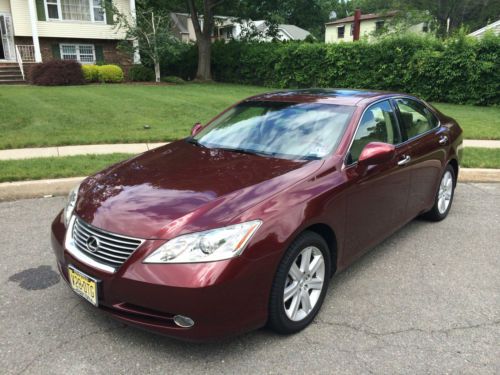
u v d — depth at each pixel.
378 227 4.04
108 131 9.74
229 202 2.94
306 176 3.31
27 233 4.91
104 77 21.34
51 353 2.94
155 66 23.16
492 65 16.41
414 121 4.82
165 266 2.66
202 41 24.84
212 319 2.68
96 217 3.02
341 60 20.25
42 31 22.27
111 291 2.79
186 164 3.66
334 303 3.61
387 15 44.03
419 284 3.95
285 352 2.98
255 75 24.05
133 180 3.41
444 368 2.86
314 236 3.18
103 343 3.05
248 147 3.97
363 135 3.92
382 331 3.24
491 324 3.36
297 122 4.07
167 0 26.61
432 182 5.00
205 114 12.28
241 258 2.71
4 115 10.94
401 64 18.66
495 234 5.13
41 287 3.78
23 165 6.88
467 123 12.02
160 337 3.12
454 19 40.56
